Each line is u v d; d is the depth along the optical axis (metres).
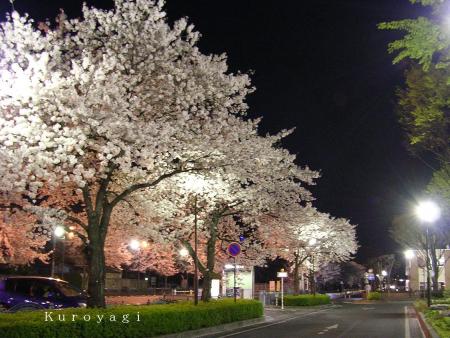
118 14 16.00
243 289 33.28
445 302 32.81
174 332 15.97
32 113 13.64
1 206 17.20
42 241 24.33
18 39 14.39
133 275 60.31
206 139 16.14
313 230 35.66
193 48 17.12
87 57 14.43
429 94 11.76
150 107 15.63
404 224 42.66
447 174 16.12
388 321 23.81
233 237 28.67
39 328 11.12
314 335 17.09
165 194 19.86
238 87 18.19
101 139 14.04
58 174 14.49
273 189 23.83
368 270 75.56
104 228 15.13
